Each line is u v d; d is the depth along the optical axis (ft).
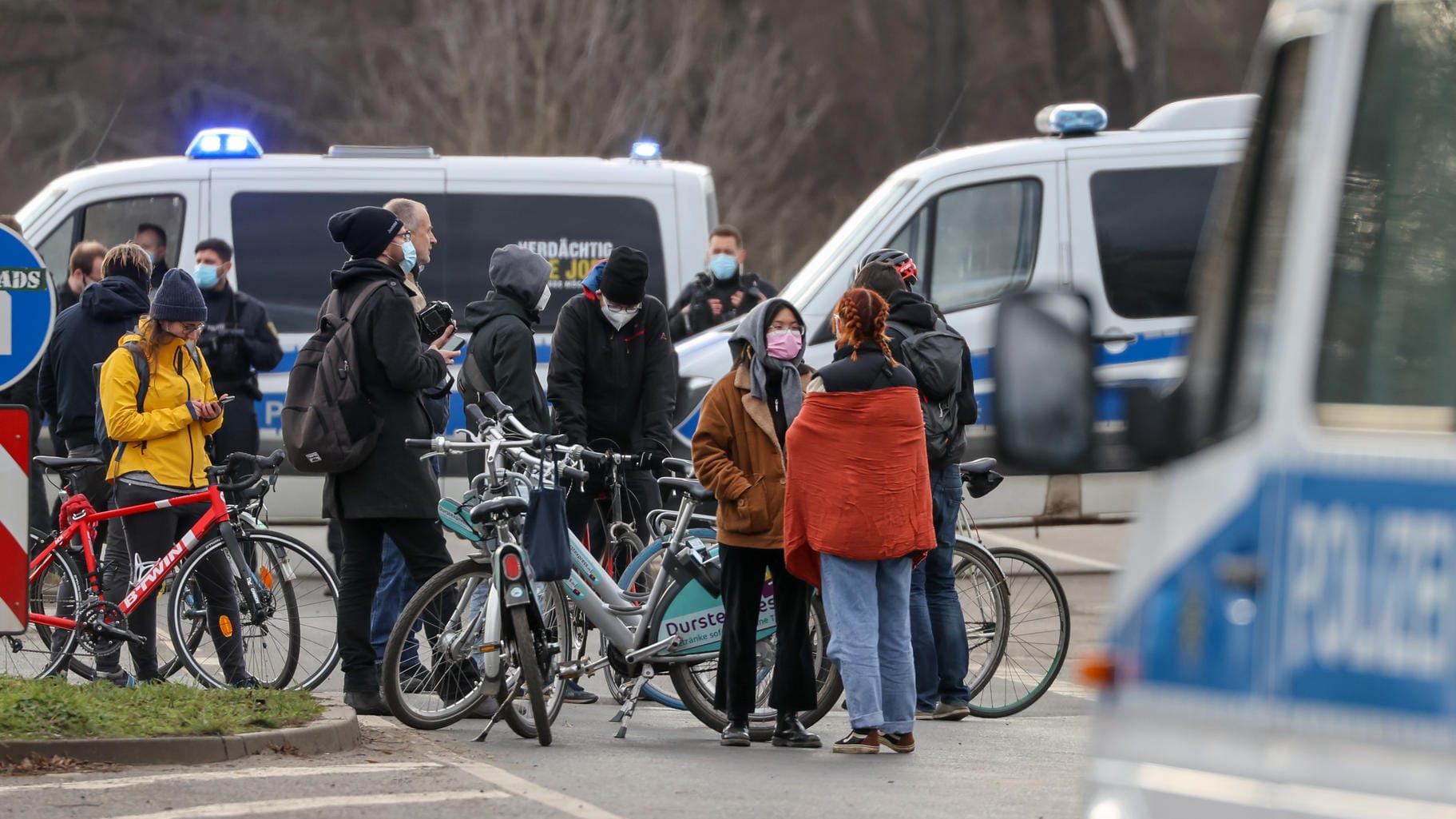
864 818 67.87
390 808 67.36
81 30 399.85
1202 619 35.65
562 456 86.07
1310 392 34.83
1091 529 186.09
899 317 90.74
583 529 100.89
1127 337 136.77
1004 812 69.46
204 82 394.93
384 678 84.28
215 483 94.58
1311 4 36.68
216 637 93.45
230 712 79.46
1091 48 477.77
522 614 81.66
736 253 146.30
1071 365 36.58
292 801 67.87
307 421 85.61
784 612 83.66
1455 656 32.22
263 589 94.22
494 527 84.38
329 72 397.60
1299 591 34.32
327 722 79.77
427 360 86.79
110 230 147.64
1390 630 33.09
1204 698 35.45
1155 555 36.91
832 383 79.10
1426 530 32.94
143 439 92.58
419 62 343.26
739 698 83.82
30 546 84.12
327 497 88.17
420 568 88.74
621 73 328.08
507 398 96.68
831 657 81.30
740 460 82.84
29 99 395.34
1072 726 93.09
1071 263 136.77
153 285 138.82
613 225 151.23
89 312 106.73
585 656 88.99
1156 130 139.85
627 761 79.15
